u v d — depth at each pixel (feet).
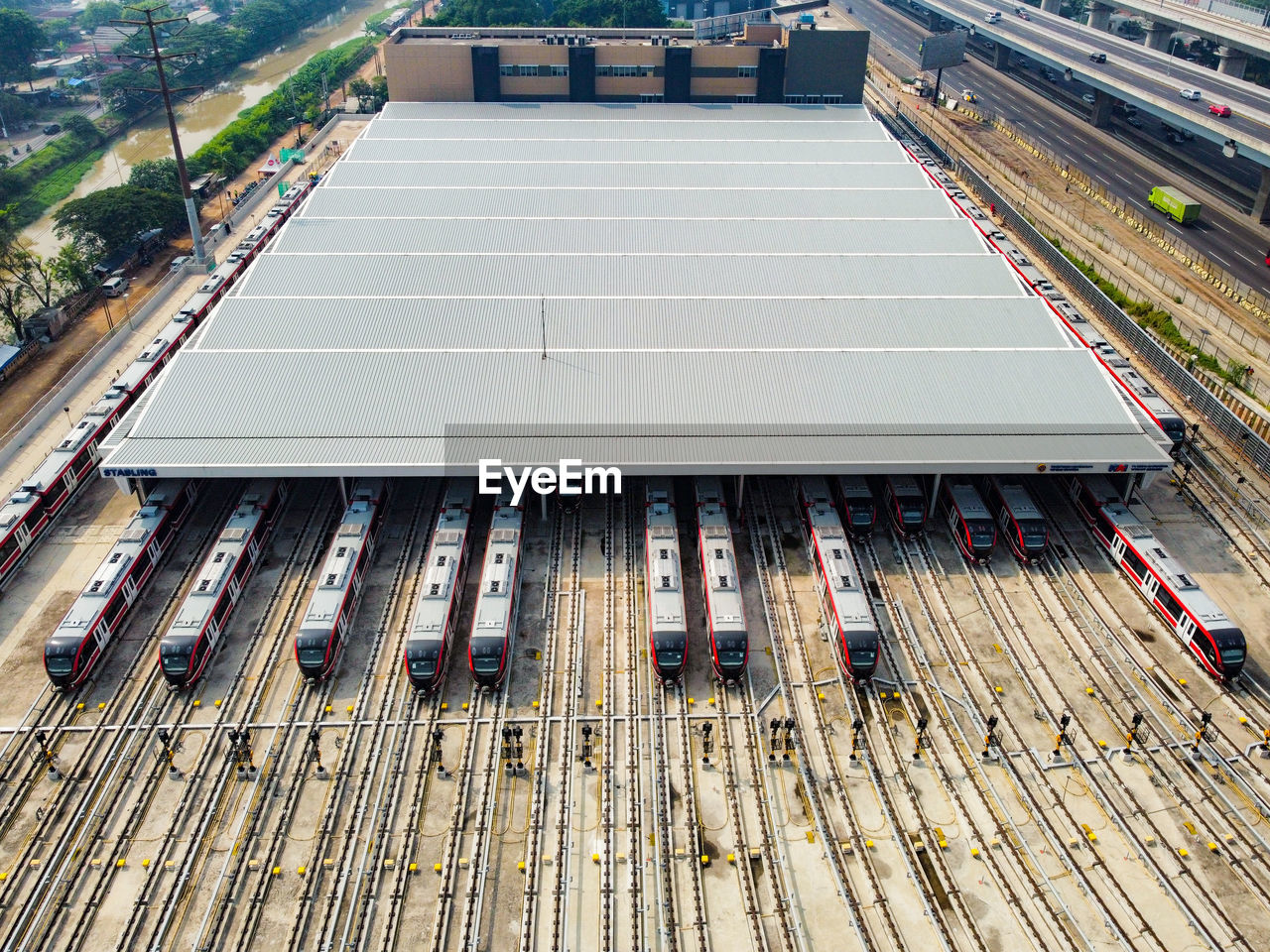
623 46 526.16
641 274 343.26
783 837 197.57
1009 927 180.45
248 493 277.23
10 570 264.11
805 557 273.33
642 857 193.36
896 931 179.11
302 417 268.82
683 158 447.83
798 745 215.72
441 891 186.50
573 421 268.21
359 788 207.00
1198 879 187.73
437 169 431.84
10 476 300.40
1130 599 256.52
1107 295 412.36
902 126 629.51
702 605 256.32
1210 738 215.92
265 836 197.57
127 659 238.68
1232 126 478.59
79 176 637.30
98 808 202.80
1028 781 208.03
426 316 314.35
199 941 178.29
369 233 370.32
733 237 370.53
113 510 291.17
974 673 235.81
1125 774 208.74
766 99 541.75
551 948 177.78
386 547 277.44
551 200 400.47
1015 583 263.49
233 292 328.90
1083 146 598.34
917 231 377.50
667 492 275.59
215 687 230.89
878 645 236.02
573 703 225.15
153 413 270.26
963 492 278.26
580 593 259.39
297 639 227.61
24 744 216.95
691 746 217.97
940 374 288.30
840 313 318.04
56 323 392.88
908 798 204.85
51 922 181.88
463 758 213.46
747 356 295.07
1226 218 490.49
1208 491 294.25
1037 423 269.64
